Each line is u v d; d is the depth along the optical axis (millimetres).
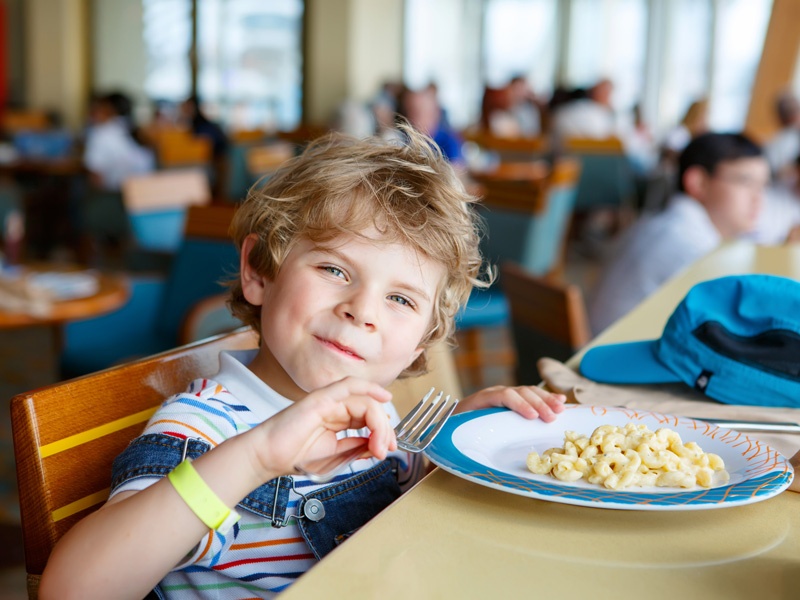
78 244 6359
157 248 3578
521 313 1881
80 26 11297
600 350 1089
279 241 887
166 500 693
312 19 10203
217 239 2588
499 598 541
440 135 6020
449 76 11148
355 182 888
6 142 8445
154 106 11297
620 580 572
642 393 1002
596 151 6883
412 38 11070
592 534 636
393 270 867
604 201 6977
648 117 10062
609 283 2396
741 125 9312
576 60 10547
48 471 822
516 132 8539
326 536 880
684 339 998
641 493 666
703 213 2412
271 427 708
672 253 2305
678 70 9844
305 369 856
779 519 674
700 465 719
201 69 11070
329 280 865
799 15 8383
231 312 1044
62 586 690
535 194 3693
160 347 2568
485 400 908
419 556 588
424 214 892
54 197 6434
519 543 617
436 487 706
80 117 11461
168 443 801
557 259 4246
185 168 6375
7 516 2322
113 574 684
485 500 686
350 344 844
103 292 2414
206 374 1016
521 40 10781
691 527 654
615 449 723
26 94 11430
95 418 875
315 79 10289
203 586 850
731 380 956
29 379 3801
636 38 10062
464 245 930
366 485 938
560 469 710
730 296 1008
